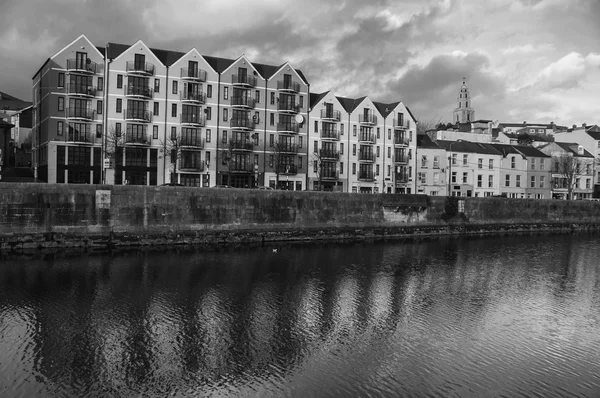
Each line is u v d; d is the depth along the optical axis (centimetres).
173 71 5656
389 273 3130
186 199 3997
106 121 5369
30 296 2339
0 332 1856
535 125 14725
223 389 1468
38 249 3462
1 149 5284
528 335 2014
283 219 4497
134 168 5450
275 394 1448
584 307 2467
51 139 5200
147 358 1659
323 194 4734
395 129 7131
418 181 7350
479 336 1981
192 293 2473
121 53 5484
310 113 6500
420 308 2353
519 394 1500
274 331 1956
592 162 8906
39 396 1391
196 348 1756
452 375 1612
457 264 3556
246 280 2789
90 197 3641
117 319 2039
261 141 6169
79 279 2691
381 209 5131
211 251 3734
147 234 3831
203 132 5816
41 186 3484
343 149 6756
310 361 1681
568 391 1530
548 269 3481
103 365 1598
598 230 6644
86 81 5322
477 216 5881
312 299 2436
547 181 8344
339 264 3372
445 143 7831
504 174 7962
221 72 5925
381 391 1488
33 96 6216
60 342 1777
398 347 1833
